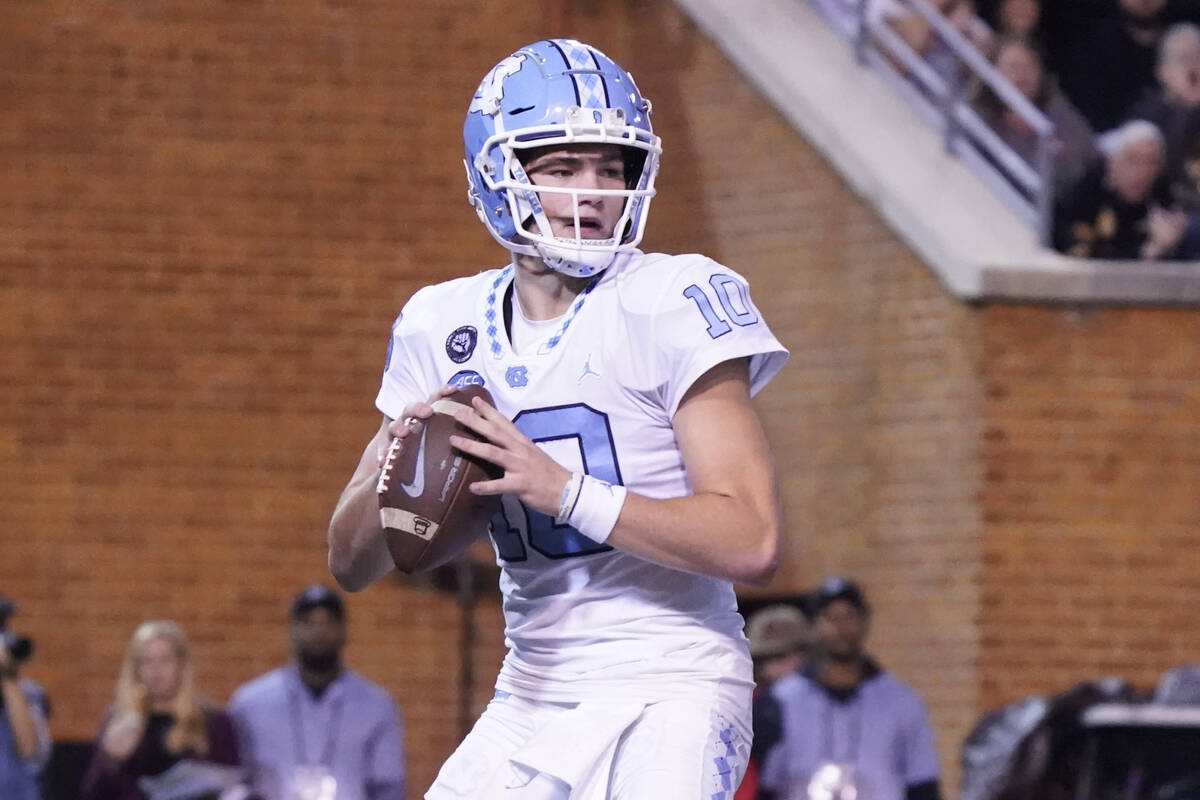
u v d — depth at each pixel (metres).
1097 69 24.28
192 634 22.91
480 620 23.00
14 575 22.80
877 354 22.75
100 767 17.78
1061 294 21.81
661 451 7.88
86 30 23.34
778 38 24.41
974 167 23.30
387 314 23.52
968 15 25.00
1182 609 21.95
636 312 7.80
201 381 23.20
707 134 24.38
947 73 24.23
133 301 23.22
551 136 7.82
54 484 22.92
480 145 8.03
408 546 7.73
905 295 22.52
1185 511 22.05
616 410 7.83
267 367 23.30
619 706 7.85
